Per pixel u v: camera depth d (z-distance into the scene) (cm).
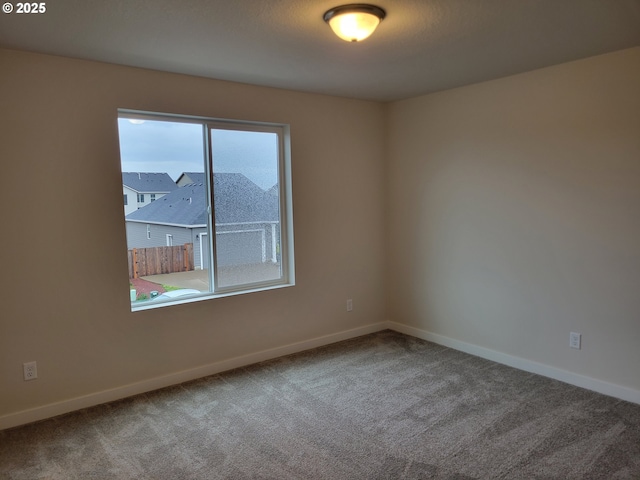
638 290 284
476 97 362
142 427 268
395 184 441
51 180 276
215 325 350
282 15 213
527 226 337
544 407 286
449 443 246
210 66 300
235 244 369
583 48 274
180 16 212
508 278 353
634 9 213
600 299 301
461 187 381
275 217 391
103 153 293
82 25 222
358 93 394
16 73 262
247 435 258
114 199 299
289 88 370
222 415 282
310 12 210
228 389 321
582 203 305
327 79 340
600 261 299
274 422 272
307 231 398
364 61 292
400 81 350
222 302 352
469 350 388
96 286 296
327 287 415
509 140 343
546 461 228
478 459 231
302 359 379
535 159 328
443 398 301
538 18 223
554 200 320
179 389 322
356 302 438
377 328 456
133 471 225
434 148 400
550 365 332
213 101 336
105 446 248
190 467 228
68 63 277
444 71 322
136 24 222
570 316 318
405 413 281
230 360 359
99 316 298
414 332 437
